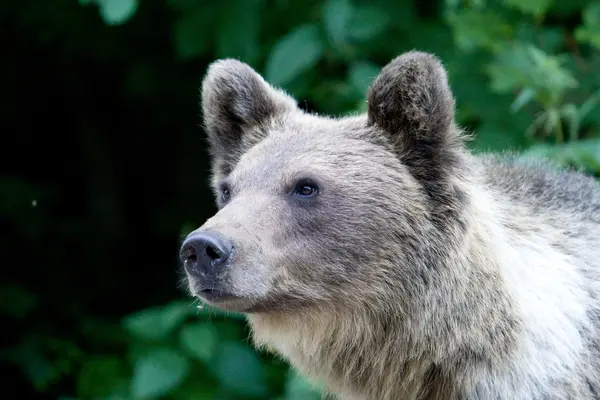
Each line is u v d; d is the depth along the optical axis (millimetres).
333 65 11711
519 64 9766
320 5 11711
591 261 7418
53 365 13453
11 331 14383
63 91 16672
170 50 14578
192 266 6551
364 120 7402
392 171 7016
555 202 7723
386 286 6934
